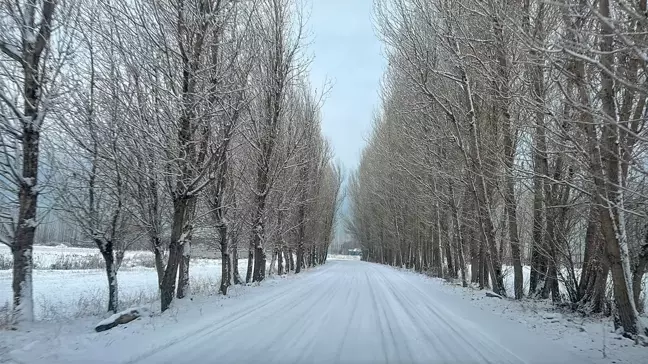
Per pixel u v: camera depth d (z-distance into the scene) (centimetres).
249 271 2609
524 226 1825
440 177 2433
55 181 1214
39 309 1509
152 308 1247
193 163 1211
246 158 2162
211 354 716
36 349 733
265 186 2262
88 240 1456
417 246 4447
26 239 982
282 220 2836
